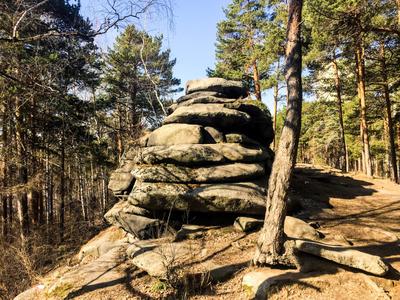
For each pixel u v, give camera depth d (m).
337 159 48.97
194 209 9.27
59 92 9.45
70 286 6.97
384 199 12.99
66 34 7.54
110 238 11.87
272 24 20.94
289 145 6.68
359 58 21.09
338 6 13.68
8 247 12.32
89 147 17.17
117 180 11.70
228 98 12.89
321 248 6.64
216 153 10.20
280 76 23.02
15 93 10.30
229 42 26.66
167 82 22.66
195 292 6.33
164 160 10.14
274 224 6.75
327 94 29.86
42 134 16.94
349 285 5.99
